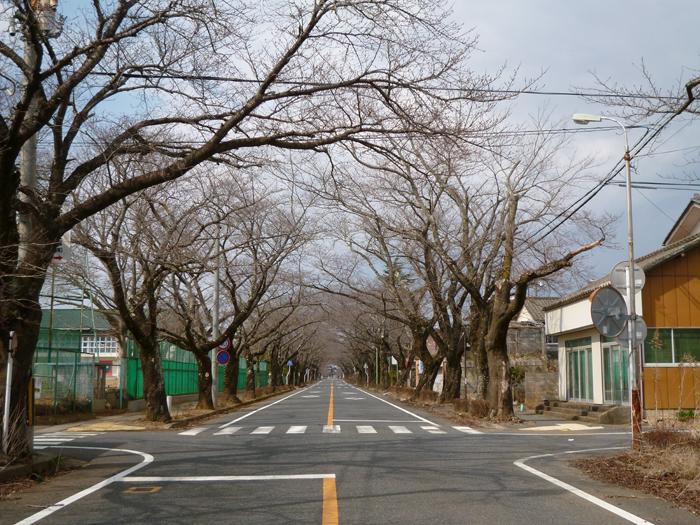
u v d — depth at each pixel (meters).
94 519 7.68
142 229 19.06
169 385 36.84
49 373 23.31
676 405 22.89
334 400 43.41
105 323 36.56
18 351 11.04
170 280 30.12
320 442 16.12
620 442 16.72
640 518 7.70
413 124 11.56
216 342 30.56
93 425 22.06
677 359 23.25
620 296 13.48
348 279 37.34
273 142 11.66
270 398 49.41
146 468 11.67
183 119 12.62
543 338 43.81
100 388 28.45
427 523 7.43
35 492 9.44
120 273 20.83
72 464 12.15
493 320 23.47
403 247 34.59
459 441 16.62
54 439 17.48
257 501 8.62
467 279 24.70
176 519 7.64
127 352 31.91
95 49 11.30
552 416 27.11
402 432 19.30
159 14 11.12
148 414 22.78
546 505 8.42
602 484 10.03
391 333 57.53
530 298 45.50
